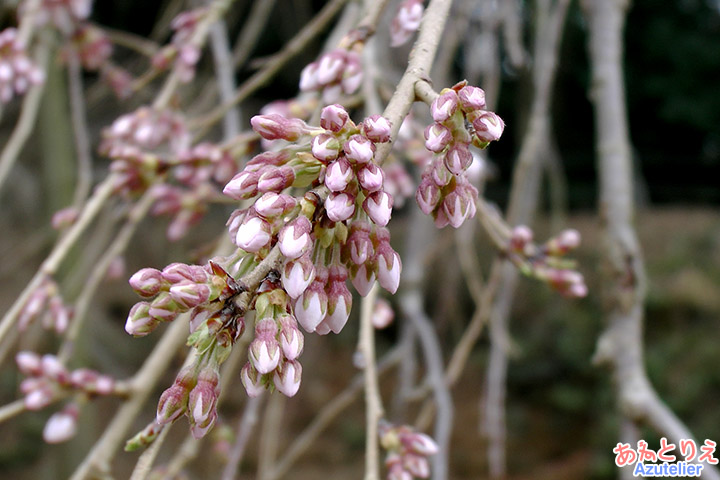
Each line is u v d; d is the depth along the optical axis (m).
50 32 0.80
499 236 0.61
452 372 0.63
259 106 2.82
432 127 0.33
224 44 0.76
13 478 1.88
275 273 0.33
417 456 0.44
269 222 0.33
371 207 0.33
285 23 1.49
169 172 0.55
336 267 0.34
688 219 2.46
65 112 1.24
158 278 0.32
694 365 1.95
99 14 2.38
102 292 2.28
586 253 2.31
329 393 2.30
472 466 1.99
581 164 3.57
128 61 2.16
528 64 1.06
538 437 2.06
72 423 0.48
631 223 0.62
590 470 1.87
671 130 3.81
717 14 3.61
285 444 2.08
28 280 2.14
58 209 1.22
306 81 0.42
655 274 2.18
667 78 3.67
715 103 3.62
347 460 2.07
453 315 1.02
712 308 2.04
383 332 2.53
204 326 0.32
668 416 0.55
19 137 0.64
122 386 0.47
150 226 2.29
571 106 3.66
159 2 2.47
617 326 0.60
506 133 3.29
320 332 0.34
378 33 0.74
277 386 0.33
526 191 0.82
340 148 0.33
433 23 0.35
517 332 2.27
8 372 2.02
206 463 1.73
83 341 1.20
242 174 0.33
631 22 3.62
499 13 0.82
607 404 2.00
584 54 3.25
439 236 1.17
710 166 3.72
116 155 0.53
